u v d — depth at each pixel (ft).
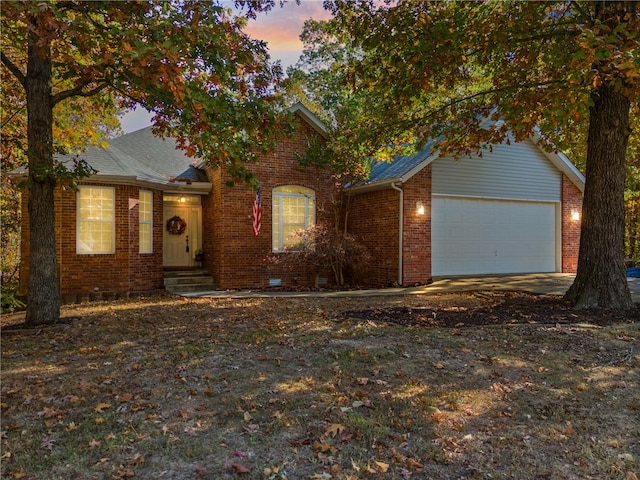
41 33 16.76
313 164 44.39
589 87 27.81
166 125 25.89
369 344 19.92
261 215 44.60
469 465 10.52
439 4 28.17
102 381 15.84
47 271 26.63
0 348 20.76
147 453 10.97
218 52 21.57
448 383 15.47
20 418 12.96
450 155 45.50
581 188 54.13
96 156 40.96
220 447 11.23
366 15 29.81
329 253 42.55
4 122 34.71
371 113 40.06
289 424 12.42
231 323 25.80
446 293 38.37
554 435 12.00
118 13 18.85
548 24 27.43
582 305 28.71
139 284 41.78
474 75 38.11
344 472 10.12
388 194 45.06
